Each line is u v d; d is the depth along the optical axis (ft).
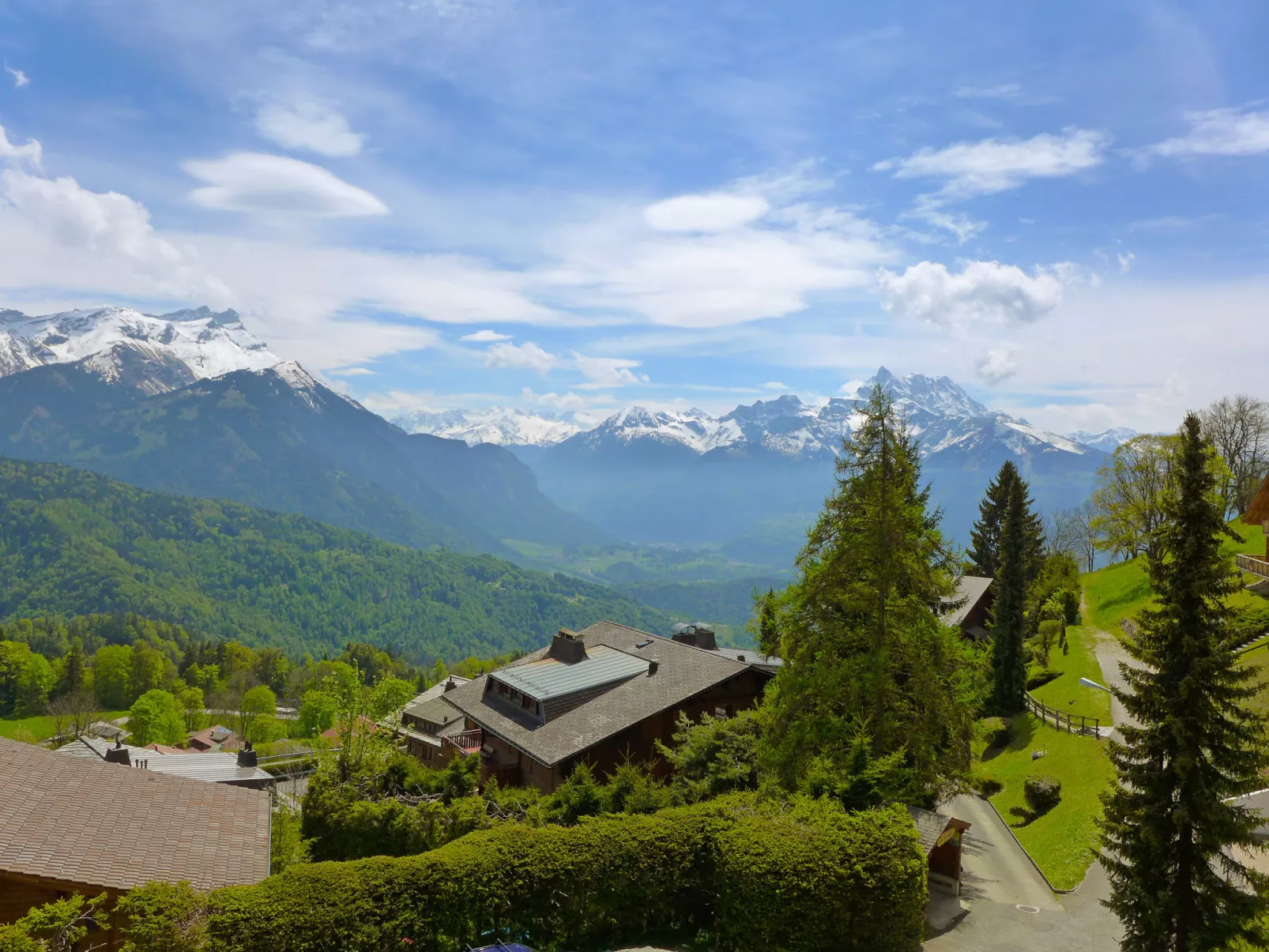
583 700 148.87
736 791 98.99
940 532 104.99
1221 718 69.62
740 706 150.10
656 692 144.46
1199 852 68.59
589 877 73.10
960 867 107.14
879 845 71.00
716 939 73.97
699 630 186.29
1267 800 103.91
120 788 80.07
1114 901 72.74
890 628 100.37
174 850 71.10
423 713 276.62
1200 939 66.74
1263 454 333.21
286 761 293.64
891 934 69.67
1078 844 116.47
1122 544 296.71
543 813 102.37
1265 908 66.54
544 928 71.82
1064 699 190.29
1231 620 71.10
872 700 98.32
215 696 611.88
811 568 107.14
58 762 81.76
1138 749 72.13
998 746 177.27
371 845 104.58
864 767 83.87
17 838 64.44
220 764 263.49
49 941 55.77
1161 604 71.72
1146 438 289.12
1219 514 69.41
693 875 76.38
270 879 63.98
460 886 68.59
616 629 188.96
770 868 70.18
